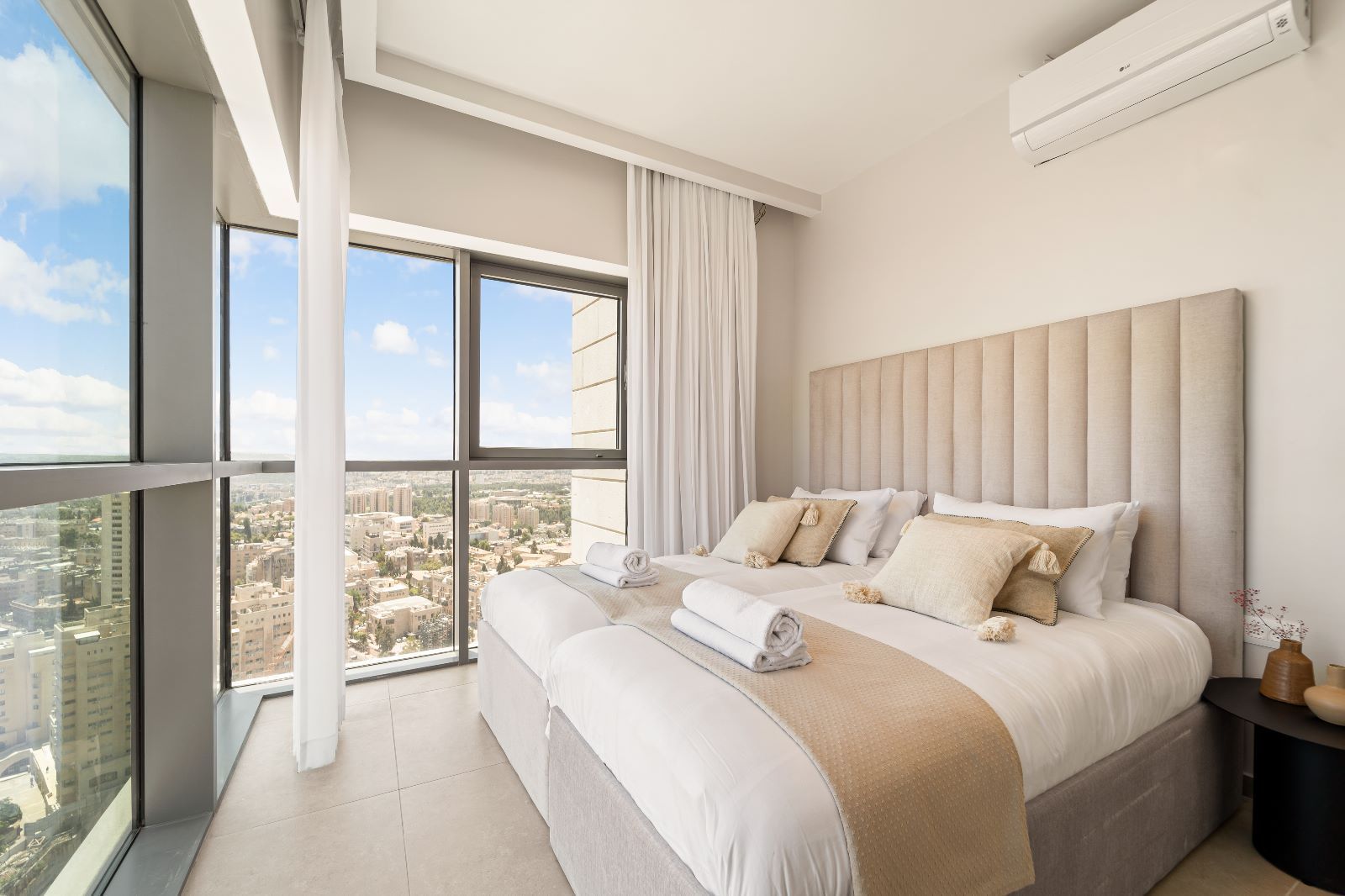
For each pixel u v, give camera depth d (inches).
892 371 128.9
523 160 122.9
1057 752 53.3
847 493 126.9
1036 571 76.0
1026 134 99.0
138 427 69.6
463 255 126.5
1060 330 98.5
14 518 46.1
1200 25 78.1
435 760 87.3
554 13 90.0
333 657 85.7
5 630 44.9
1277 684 69.7
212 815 73.2
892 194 132.8
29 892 48.0
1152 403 86.9
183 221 71.5
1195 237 85.4
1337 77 73.0
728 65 102.2
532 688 76.7
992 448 108.8
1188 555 83.2
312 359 82.6
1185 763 67.4
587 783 56.7
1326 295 74.0
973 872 44.1
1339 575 72.9
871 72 104.3
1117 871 58.5
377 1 85.0
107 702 62.7
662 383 137.4
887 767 42.9
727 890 37.5
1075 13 89.9
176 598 71.7
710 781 41.5
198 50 64.3
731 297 145.7
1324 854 62.1
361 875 63.7
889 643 65.9
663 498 137.2
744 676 53.9
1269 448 78.6
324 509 84.0
